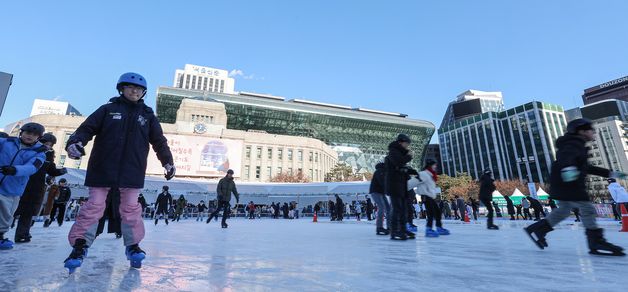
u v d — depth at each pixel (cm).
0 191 317
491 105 17250
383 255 280
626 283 167
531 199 1408
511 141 10388
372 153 10525
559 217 312
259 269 210
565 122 10194
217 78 14038
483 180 752
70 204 1458
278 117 9431
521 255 281
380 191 589
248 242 403
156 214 1099
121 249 322
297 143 6588
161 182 2409
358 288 157
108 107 221
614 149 9512
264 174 6103
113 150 210
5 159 321
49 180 830
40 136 344
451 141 12462
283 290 153
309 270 206
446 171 12444
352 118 10088
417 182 546
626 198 805
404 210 458
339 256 274
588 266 222
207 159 5303
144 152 226
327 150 7450
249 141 6119
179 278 179
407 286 162
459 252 304
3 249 316
